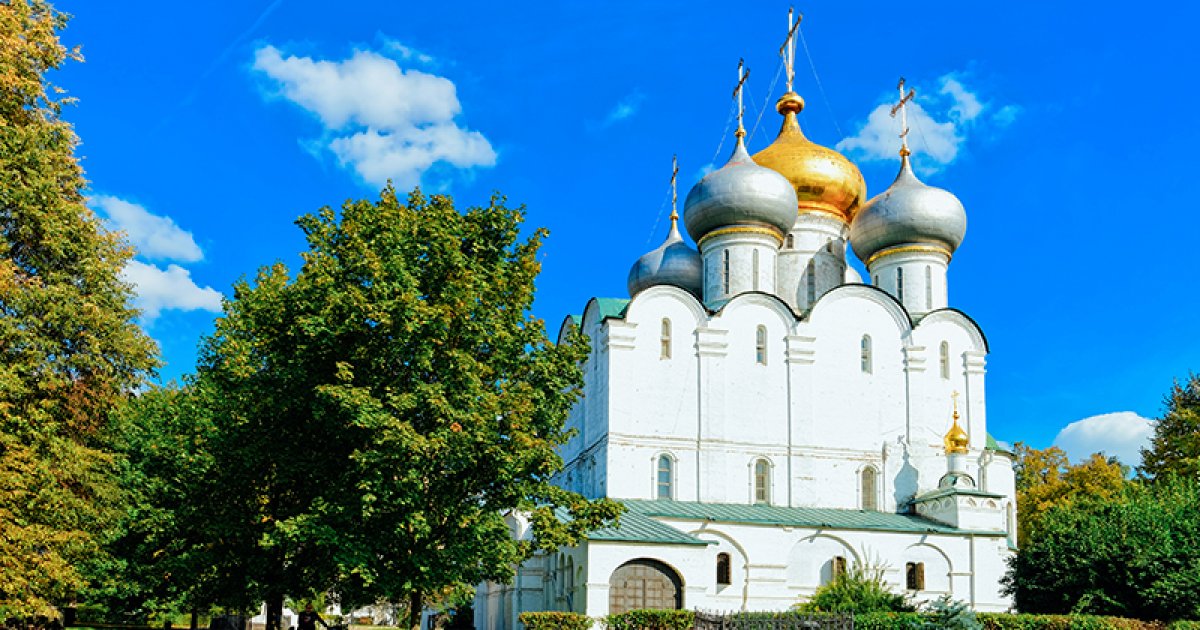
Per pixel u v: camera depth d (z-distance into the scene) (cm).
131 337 3459
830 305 5831
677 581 4550
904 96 6638
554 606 4891
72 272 3344
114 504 3412
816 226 6550
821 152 6675
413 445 2850
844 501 5584
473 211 3481
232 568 3584
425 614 6794
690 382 5553
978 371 5928
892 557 5203
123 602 4903
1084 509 4462
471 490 3203
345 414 3041
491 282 3338
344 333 3095
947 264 6334
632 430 5425
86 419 3438
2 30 3186
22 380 3005
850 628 3325
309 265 3198
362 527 3053
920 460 5700
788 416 5625
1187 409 6712
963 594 5225
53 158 3316
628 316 5544
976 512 5350
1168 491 4631
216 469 3469
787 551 5091
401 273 3128
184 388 4350
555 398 3425
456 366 3100
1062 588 4041
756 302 5741
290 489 3431
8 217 3192
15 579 2864
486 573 3325
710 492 5425
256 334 3356
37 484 2967
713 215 6100
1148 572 3772
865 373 5788
